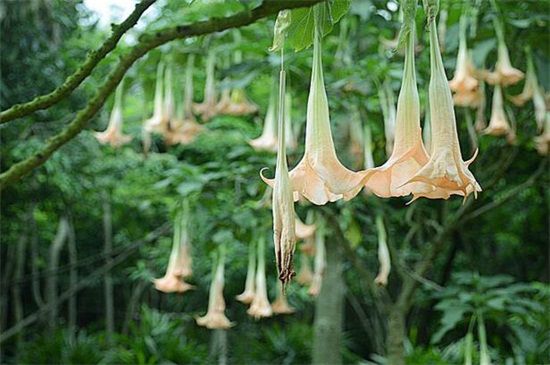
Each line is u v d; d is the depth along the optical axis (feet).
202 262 31.86
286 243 3.78
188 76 16.11
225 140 23.34
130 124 30.22
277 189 3.87
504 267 40.06
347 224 15.29
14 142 24.80
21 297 46.03
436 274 37.99
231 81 14.56
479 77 12.76
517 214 29.84
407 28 4.07
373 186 3.76
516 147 15.21
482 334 12.69
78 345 33.76
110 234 41.22
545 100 13.75
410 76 4.02
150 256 41.04
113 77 5.34
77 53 26.08
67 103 25.73
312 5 4.25
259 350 37.88
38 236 41.32
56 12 26.50
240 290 41.14
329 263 16.42
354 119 14.42
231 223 15.76
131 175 32.68
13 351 42.80
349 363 39.27
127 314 45.52
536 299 25.50
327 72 14.90
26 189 29.01
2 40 25.27
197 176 14.74
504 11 13.35
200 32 4.93
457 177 3.64
